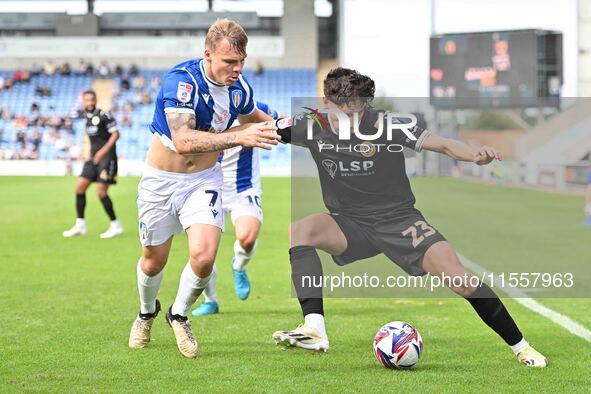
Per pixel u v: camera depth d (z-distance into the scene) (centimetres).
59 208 2320
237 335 758
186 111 610
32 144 4838
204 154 653
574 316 855
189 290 657
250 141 587
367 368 634
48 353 681
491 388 577
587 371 626
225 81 615
